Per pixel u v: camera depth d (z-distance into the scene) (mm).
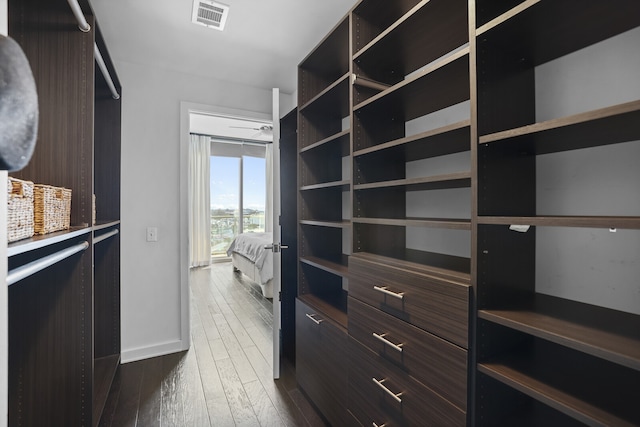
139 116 2512
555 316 904
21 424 1326
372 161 1630
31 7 1328
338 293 2207
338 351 1611
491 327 973
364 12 1528
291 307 2564
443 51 1474
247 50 2299
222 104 2795
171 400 1956
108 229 2324
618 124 762
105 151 2348
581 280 1039
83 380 1399
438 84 1234
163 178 2598
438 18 1217
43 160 1328
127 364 2416
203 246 6430
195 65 2523
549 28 908
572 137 899
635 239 934
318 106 2020
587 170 1028
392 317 1229
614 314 922
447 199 1542
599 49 992
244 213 6922
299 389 2074
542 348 1033
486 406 957
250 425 1729
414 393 1122
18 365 1326
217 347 2729
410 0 1424
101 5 1787
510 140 936
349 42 1688
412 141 1239
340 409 1587
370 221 1425
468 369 945
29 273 807
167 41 2172
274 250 2174
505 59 1037
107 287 2367
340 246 2301
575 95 1042
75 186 1371
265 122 3049
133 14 1875
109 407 1882
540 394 784
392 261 1350
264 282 4109
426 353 1076
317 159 2201
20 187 855
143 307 2539
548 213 1114
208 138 6410
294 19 1935
